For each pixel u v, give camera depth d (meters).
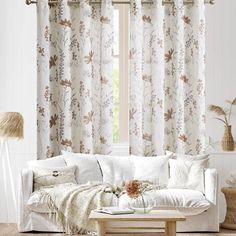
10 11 7.60
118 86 8.05
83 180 7.10
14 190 7.31
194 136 7.71
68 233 6.56
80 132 7.72
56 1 7.66
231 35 7.64
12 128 6.90
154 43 7.71
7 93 7.58
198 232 6.70
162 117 7.64
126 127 8.04
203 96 7.65
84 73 7.64
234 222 7.09
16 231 6.79
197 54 7.71
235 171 7.29
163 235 5.54
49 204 6.57
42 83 7.54
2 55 7.59
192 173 6.95
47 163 7.07
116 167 7.21
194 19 7.71
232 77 7.64
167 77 7.76
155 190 6.71
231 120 7.62
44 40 7.55
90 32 7.71
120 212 5.42
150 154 7.69
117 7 8.05
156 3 7.69
